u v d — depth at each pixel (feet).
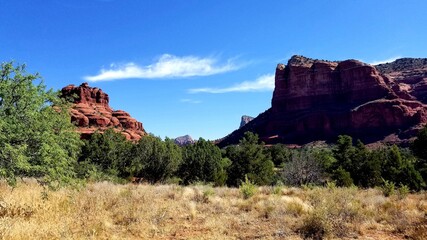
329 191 55.83
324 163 136.36
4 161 28.94
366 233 30.19
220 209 40.50
